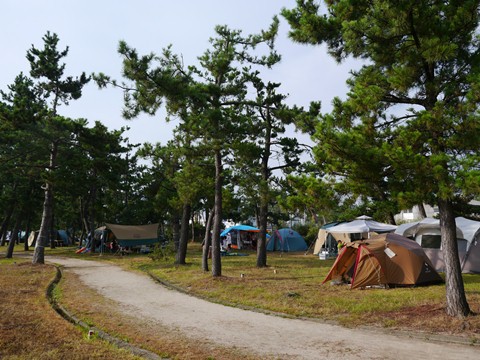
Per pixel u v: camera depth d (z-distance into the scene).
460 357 6.30
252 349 6.83
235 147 14.52
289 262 23.27
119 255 31.70
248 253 33.44
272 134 20.81
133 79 13.86
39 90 29.25
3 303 10.08
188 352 6.64
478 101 7.75
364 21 8.59
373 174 8.62
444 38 8.05
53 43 25.27
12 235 29.95
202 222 63.38
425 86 9.00
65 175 22.08
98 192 39.38
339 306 10.06
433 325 8.02
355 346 6.97
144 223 40.00
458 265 8.66
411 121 8.45
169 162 22.09
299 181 9.71
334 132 8.40
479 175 6.86
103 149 23.95
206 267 17.59
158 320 9.05
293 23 9.99
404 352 6.59
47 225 22.67
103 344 6.98
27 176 28.31
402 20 8.35
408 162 7.59
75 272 18.78
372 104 8.68
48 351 6.32
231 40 16.53
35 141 23.80
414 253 13.66
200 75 16.47
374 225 21.64
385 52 9.30
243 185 15.92
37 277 15.85
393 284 13.19
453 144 8.02
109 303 11.00
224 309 10.37
